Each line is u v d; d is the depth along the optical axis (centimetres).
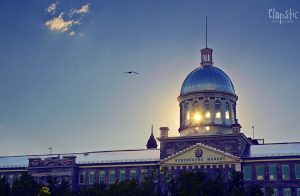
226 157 9469
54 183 8738
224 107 10625
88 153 11188
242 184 8100
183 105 10906
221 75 10912
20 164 11206
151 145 13062
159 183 9706
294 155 9294
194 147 9675
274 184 9225
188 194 7450
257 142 11062
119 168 10281
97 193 7669
